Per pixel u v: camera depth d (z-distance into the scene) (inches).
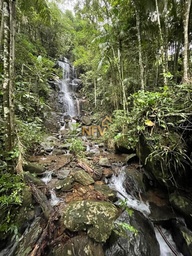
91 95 413.4
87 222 75.8
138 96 91.3
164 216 89.0
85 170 137.3
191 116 75.1
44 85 265.7
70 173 131.3
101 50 231.9
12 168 92.7
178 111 74.8
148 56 214.1
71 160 160.2
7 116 91.0
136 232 74.5
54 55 441.1
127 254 68.0
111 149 200.4
